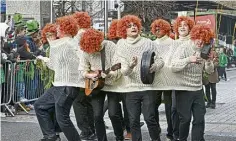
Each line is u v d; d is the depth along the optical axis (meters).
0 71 10.51
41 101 7.20
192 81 6.55
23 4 28.83
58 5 25.81
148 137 8.30
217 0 29.08
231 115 10.95
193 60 6.30
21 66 11.11
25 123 9.80
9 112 10.78
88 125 7.93
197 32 6.34
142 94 6.56
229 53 34.03
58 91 6.81
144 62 6.35
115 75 6.64
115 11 24.25
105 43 6.82
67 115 6.86
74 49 6.84
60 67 6.81
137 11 25.41
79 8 27.09
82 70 6.75
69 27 6.82
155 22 7.55
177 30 7.07
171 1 25.03
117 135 7.32
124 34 6.65
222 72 23.06
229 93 16.55
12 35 14.01
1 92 10.80
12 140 8.08
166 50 7.49
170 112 7.72
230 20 33.22
